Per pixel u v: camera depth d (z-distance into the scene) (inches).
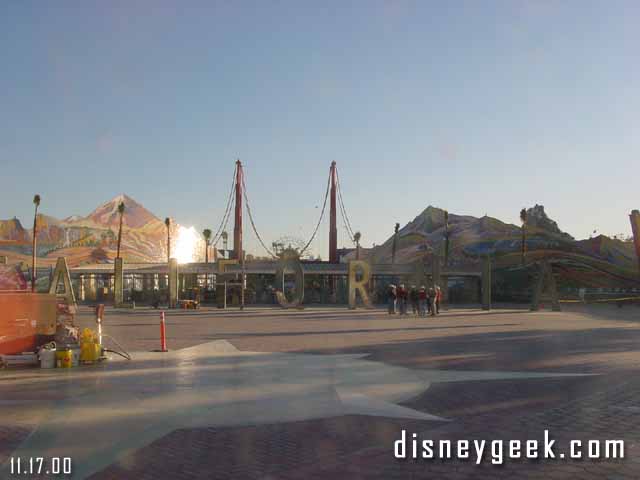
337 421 356.2
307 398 421.1
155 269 2413.9
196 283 2593.5
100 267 2516.0
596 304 2209.6
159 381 488.1
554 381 478.6
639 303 2143.2
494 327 1054.4
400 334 906.7
